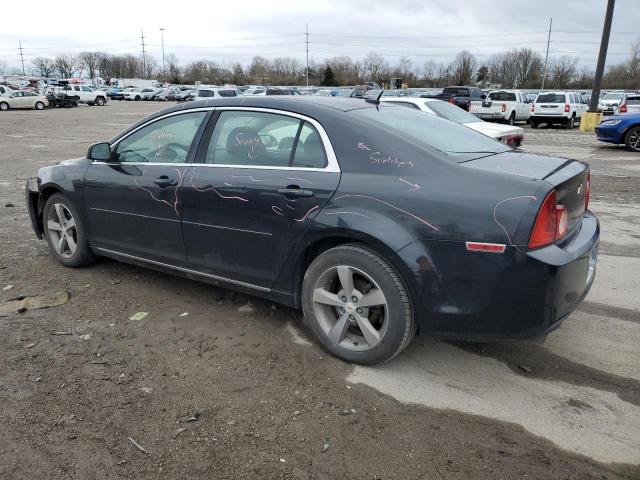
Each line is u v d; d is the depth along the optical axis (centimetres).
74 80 7569
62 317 407
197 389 314
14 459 258
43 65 12950
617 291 464
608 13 2138
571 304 302
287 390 314
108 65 12962
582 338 379
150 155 431
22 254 553
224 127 391
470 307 296
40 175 511
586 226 345
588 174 357
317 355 353
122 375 328
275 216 350
